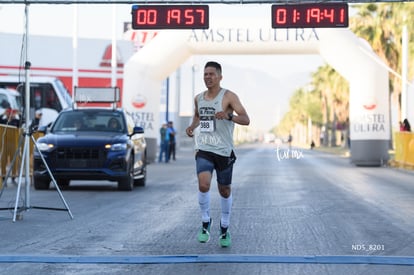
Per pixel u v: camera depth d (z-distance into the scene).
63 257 10.94
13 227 14.22
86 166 22.03
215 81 11.60
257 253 11.41
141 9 28.30
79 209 17.56
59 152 22.09
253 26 41.22
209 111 11.64
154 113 44.53
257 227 14.47
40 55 66.62
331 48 41.06
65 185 24.83
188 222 15.24
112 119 23.97
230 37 41.41
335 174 33.69
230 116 11.41
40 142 22.42
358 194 22.28
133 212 17.03
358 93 41.59
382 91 41.56
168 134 49.00
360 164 42.19
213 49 42.16
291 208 18.12
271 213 16.98
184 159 56.19
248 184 26.64
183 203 19.25
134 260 10.73
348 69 41.62
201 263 10.54
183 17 28.14
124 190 23.14
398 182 28.05
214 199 20.45
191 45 42.47
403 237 13.13
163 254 11.30
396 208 18.11
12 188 24.00
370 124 41.59
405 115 46.84
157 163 47.59
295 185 26.17
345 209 17.89
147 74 43.66
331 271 10.02
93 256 11.05
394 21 63.97
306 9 27.97
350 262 10.64
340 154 74.00
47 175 22.23
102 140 22.25
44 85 53.12
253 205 18.88
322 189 24.30
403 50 47.19
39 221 15.20
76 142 22.08
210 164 11.77
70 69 67.50
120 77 67.38
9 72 63.50
